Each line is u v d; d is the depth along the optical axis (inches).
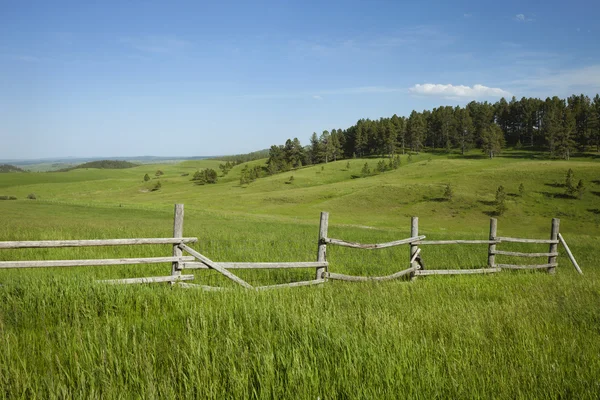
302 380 110.0
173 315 177.9
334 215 3294.8
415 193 3782.0
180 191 6614.2
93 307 190.1
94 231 798.5
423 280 342.6
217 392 104.0
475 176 4101.9
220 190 6136.8
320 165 7401.6
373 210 3516.2
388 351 131.3
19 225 903.1
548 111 7667.3
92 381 104.1
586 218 2950.3
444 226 2810.0
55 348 136.0
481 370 125.9
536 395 113.9
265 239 754.2
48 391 104.2
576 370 129.8
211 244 611.5
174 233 263.7
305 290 258.2
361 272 414.6
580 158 6151.6
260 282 327.3
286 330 150.9
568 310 216.4
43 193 6899.6
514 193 3538.4
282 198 4301.2
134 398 101.4
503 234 2427.4
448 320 182.7
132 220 1428.4
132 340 136.3
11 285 206.5
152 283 250.2
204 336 139.6
